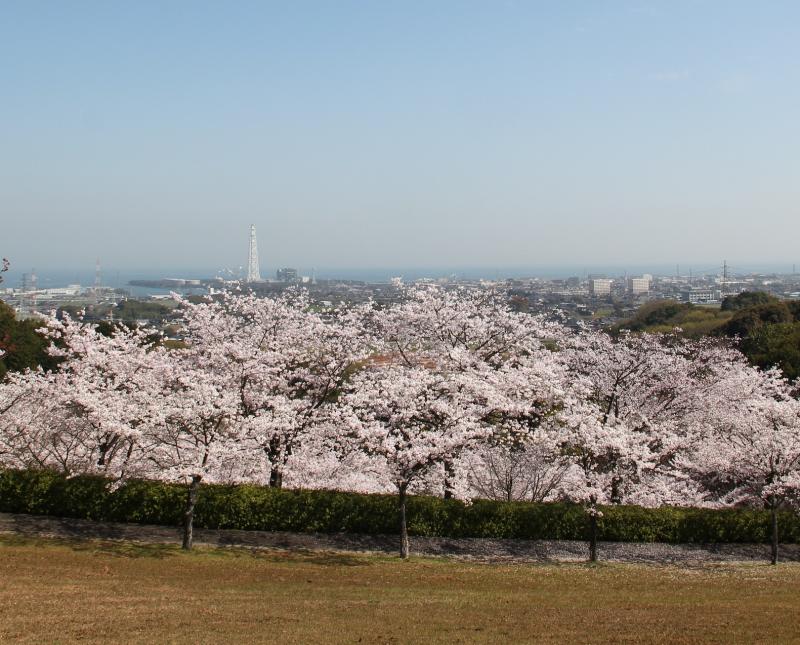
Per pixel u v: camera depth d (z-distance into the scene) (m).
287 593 15.98
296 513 22.14
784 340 47.19
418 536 22.55
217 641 11.96
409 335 28.11
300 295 29.03
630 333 31.91
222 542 20.95
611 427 23.67
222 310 26.92
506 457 25.11
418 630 13.20
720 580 19.23
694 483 27.78
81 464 22.72
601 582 18.67
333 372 25.45
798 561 22.47
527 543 22.80
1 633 11.71
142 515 21.73
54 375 23.77
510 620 14.15
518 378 23.61
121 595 14.77
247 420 20.81
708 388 31.28
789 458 22.88
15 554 17.77
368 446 20.47
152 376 22.59
